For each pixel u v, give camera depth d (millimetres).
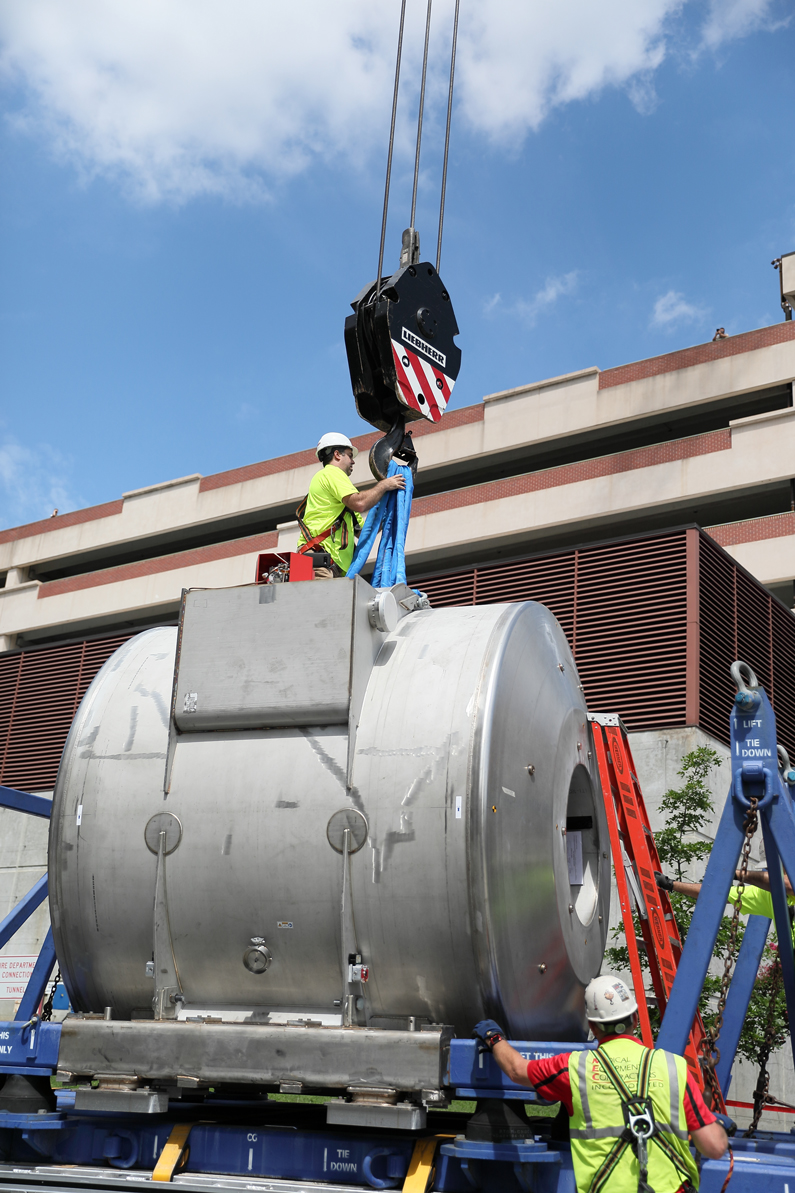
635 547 19844
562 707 5539
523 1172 4352
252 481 42094
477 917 4602
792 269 34188
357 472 36531
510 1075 4242
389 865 4738
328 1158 4719
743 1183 4145
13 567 48438
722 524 30203
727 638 20141
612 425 34656
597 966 5777
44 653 27906
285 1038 4645
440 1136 4777
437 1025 4625
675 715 18234
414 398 6664
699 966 4688
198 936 5066
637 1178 3881
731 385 32250
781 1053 16750
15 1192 4785
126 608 42094
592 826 6012
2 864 25016
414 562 37375
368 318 6699
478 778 4707
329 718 5031
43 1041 5281
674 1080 3988
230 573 39625
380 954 4789
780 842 4797
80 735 5605
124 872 5250
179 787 5188
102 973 5395
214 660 5258
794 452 29578
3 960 14086
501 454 37125
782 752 5660
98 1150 5145
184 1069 4762
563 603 20375
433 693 4992
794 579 28625
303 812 4918
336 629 5086
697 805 15203
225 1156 4895
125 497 45844
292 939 4898
